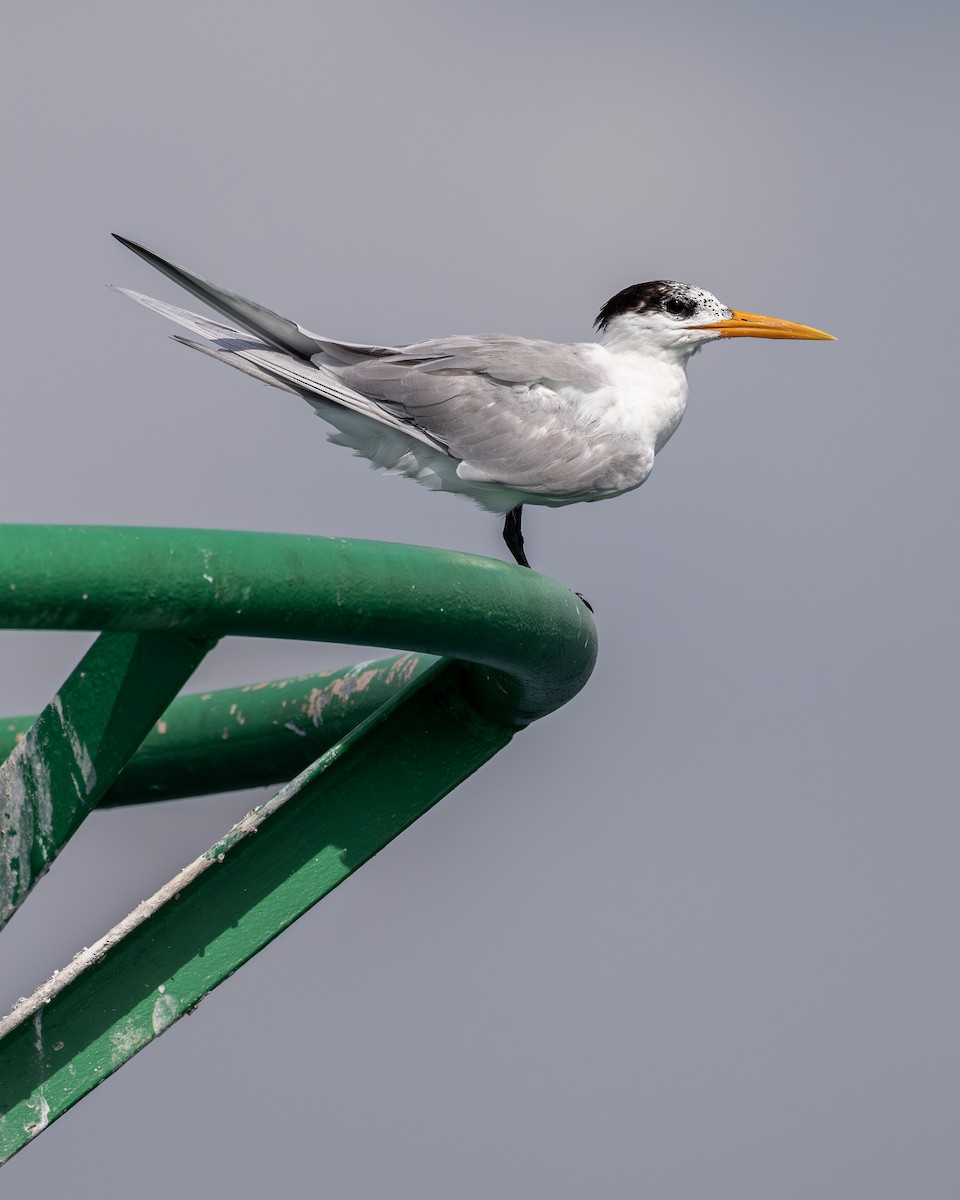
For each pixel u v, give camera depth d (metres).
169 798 9.60
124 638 6.02
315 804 7.46
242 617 6.00
